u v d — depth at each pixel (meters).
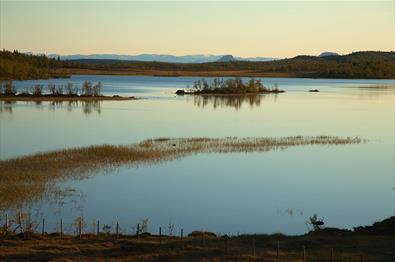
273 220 46.03
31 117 119.19
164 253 33.16
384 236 37.84
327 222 45.31
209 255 32.59
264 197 53.22
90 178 57.56
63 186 53.66
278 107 154.50
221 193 54.28
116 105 154.62
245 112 138.50
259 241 36.34
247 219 46.06
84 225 42.47
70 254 32.66
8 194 49.41
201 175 61.62
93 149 69.81
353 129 102.88
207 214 47.31
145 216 46.03
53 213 45.22
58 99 165.62
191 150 75.62
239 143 82.25
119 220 44.47
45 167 60.22
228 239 37.09
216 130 99.69
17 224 41.28
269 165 68.06
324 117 125.62
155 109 143.75
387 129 103.31
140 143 79.88
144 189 54.47
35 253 32.53
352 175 63.38
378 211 49.06
